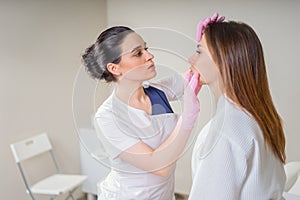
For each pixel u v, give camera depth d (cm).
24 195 281
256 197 100
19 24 270
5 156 265
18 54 271
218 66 94
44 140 280
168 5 312
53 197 259
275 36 264
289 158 272
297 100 263
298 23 254
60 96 307
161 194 91
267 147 101
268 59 270
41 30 287
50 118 299
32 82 282
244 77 96
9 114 267
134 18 335
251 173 99
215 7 288
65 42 308
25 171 279
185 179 96
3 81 262
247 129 96
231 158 95
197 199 97
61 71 306
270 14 264
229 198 95
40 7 285
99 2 343
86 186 313
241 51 94
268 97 103
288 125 269
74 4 315
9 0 262
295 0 253
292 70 262
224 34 95
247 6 272
